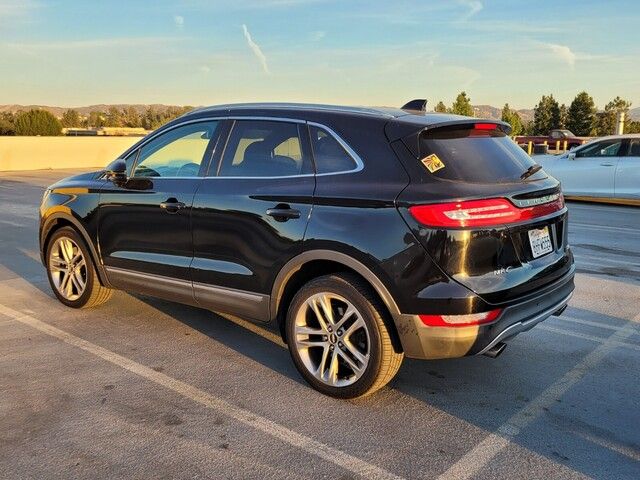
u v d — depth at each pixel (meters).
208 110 4.60
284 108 4.16
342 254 3.53
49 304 5.70
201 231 4.28
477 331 3.29
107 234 5.00
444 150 3.53
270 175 4.01
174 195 4.45
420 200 3.31
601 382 4.05
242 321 5.25
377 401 3.75
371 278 3.44
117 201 4.88
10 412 3.56
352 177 3.62
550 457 3.14
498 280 3.36
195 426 3.43
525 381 4.06
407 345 3.43
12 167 26.08
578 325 5.20
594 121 56.78
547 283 3.72
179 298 4.59
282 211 3.79
